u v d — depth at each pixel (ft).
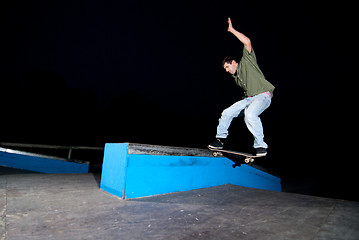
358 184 31.68
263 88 8.50
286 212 5.64
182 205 6.41
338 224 4.65
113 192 7.28
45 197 6.57
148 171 7.44
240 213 5.62
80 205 5.95
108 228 4.42
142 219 5.05
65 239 3.83
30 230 4.12
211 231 4.36
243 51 8.63
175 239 3.95
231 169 11.67
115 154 7.54
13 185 8.08
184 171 8.78
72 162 17.25
